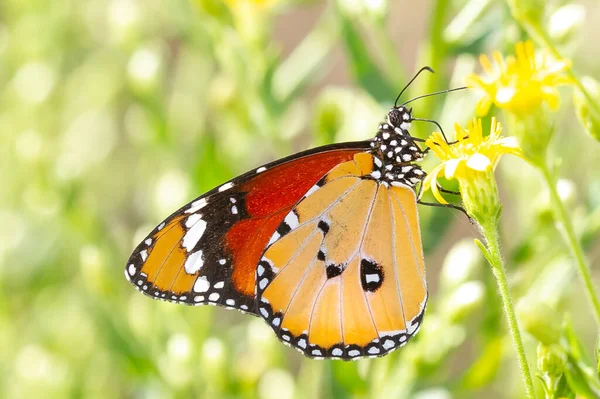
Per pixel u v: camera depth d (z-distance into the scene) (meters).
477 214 0.37
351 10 0.41
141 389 0.46
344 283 0.40
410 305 0.39
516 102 0.37
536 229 0.41
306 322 0.40
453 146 0.37
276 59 0.43
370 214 0.39
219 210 0.39
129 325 0.44
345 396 0.42
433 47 0.41
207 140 0.44
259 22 0.43
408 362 0.41
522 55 0.37
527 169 0.43
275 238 0.39
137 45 0.45
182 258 0.39
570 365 0.37
